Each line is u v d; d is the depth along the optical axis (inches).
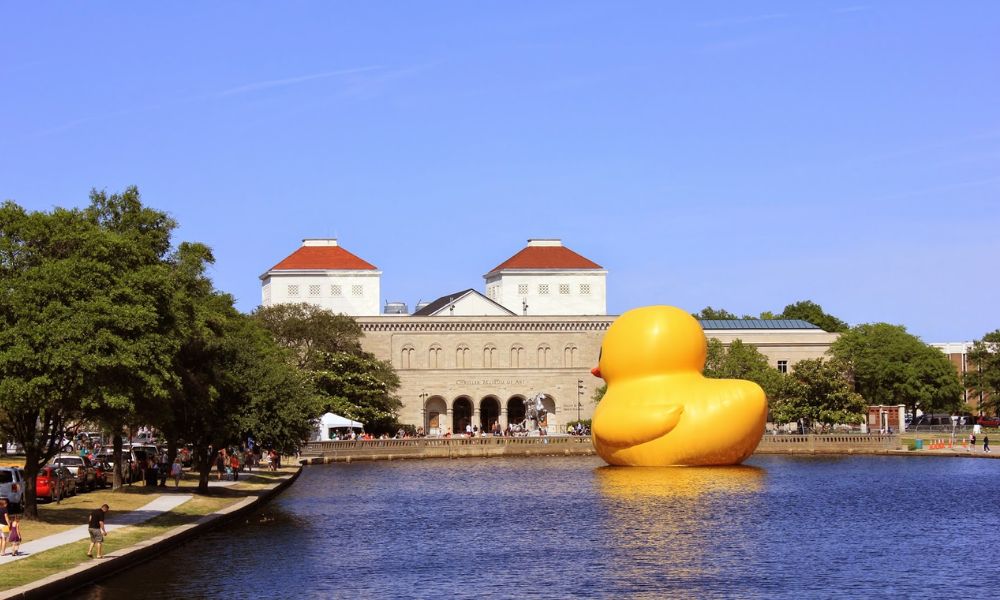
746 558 1800.0
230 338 2866.6
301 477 3713.1
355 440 4808.1
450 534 2100.1
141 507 2326.5
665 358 3430.1
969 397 7539.4
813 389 5137.8
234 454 3388.3
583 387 6496.1
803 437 4729.3
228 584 1579.7
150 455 3107.8
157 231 2726.4
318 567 1723.7
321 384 5477.4
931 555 1828.2
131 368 1925.4
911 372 6225.4
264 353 3363.7
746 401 3366.1
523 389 6471.5
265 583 1592.0
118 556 1641.2
